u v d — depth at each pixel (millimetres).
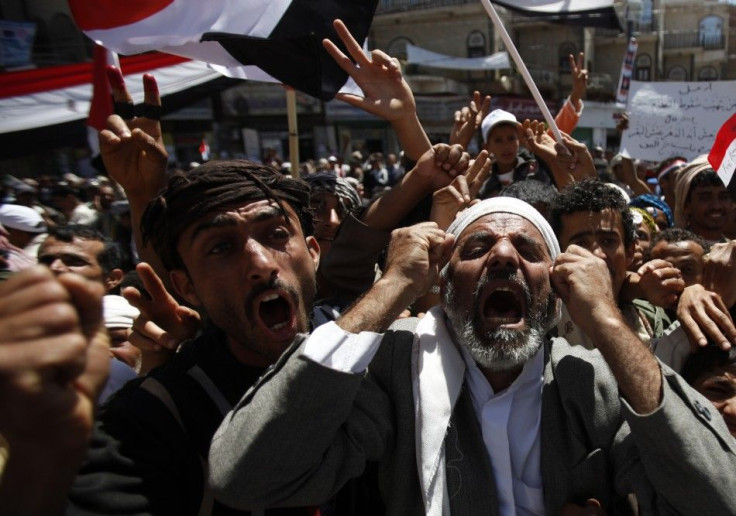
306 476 1183
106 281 2461
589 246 2039
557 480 1337
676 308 1685
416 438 1321
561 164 2768
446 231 1670
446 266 1505
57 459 642
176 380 1253
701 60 36406
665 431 1135
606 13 4766
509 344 1356
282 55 2223
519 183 2465
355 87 2670
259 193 1312
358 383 1174
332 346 1157
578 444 1336
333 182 2740
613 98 28375
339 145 20703
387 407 1377
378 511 1480
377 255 1954
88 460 1097
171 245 1362
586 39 26859
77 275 679
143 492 1097
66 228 2469
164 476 1142
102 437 1131
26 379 619
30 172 8281
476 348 1381
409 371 1405
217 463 1123
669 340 1719
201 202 1273
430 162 1815
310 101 19891
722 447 1175
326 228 2662
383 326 1240
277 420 1123
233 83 4148
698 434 1151
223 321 1301
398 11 24859
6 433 632
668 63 36906
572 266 1326
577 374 1372
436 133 22000
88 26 2225
